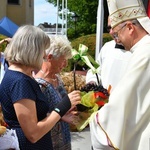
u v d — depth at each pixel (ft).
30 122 6.27
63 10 39.86
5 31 27.32
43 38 6.67
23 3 82.07
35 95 6.56
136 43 6.55
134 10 6.59
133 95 6.12
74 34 72.33
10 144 6.45
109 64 9.47
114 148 6.09
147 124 6.14
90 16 71.51
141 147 6.07
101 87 7.13
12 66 6.70
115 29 6.81
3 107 6.65
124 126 6.12
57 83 8.55
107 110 6.21
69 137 8.48
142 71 6.13
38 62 6.63
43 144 6.87
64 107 6.80
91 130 6.53
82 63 8.79
